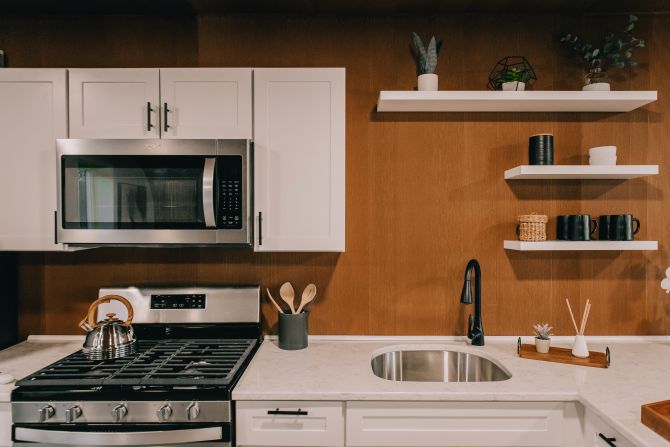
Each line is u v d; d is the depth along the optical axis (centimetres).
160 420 136
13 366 164
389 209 202
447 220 202
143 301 192
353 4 194
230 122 172
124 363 159
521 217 188
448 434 140
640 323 200
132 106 171
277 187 172
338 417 141
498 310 202
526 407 139
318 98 172
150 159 165
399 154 202
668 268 182
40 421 135
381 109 197
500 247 201
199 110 171
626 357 175
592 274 201
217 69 171
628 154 201
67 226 165
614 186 200
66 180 164
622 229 182
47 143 171
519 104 189
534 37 202
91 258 202
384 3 193
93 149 164
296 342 185
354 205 202
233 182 164
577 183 201
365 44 202
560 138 202
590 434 134
